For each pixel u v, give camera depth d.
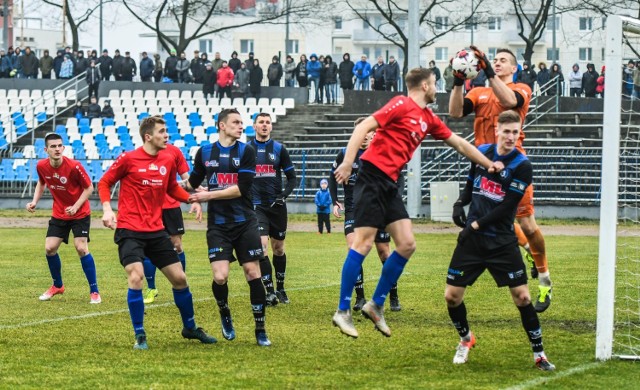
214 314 12.22
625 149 12.31
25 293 14.34
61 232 13.56
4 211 34.62
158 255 10.01
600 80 38.66
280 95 43.06
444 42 79.69
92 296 13.38
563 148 31.67
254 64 41.97
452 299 8.98
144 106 41.59
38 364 8.95
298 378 8.34
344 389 7.93
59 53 45.72
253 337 10.52
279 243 13.33
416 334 10.68
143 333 9.84
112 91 43.91
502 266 8.77
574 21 72.75
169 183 10.13
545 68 40.66
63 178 13.32
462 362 9.06
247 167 10.12
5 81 45.53
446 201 29.66
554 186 31.80
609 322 9.20
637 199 12.47
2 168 36.12
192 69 44.41
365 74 42.34
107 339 10.36
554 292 14.00
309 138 38.44
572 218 30.80
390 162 8.80
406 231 8.82
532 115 37.47
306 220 31.30
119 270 17.50
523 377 8.41
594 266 17.59
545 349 9.77
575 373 8.58
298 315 12.15
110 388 7.95
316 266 18.14
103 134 39.12
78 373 8.54
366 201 8.77
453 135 8.86
